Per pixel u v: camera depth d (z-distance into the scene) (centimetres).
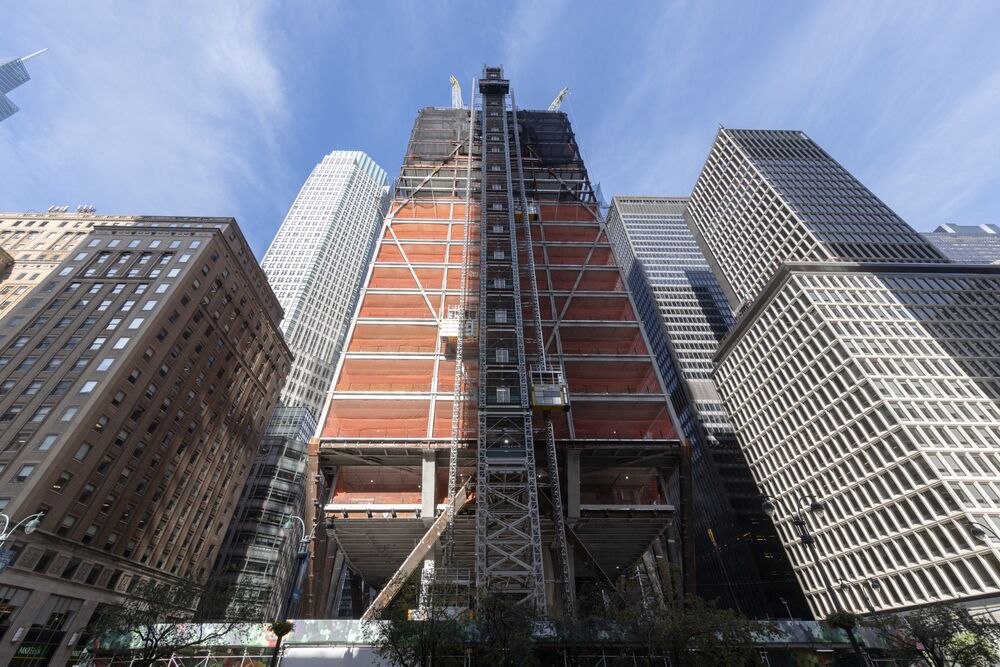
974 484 6444
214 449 7862
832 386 8544
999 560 5697
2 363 6034
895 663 2997
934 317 8831
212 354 7931
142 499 6200
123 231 8219
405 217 7725
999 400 7506
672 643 2462
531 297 6303
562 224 7625
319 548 4566
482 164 8125
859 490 7825
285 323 14412
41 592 4738
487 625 2538
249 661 2844
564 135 9338
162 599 3189
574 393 5312
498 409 4841
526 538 4062
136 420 6191
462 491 4572
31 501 4753
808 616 9994
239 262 8881
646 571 5259
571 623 2684
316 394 14250
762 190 12262
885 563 7225
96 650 2908
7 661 4391
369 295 6272
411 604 2761
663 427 5244
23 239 9512
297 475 10275
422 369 5603
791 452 9431
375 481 5388
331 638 2886
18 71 19400
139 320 6669
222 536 7931
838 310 9000
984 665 2855
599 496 5778
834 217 10950
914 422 7169
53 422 5416
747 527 11500
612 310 6606
